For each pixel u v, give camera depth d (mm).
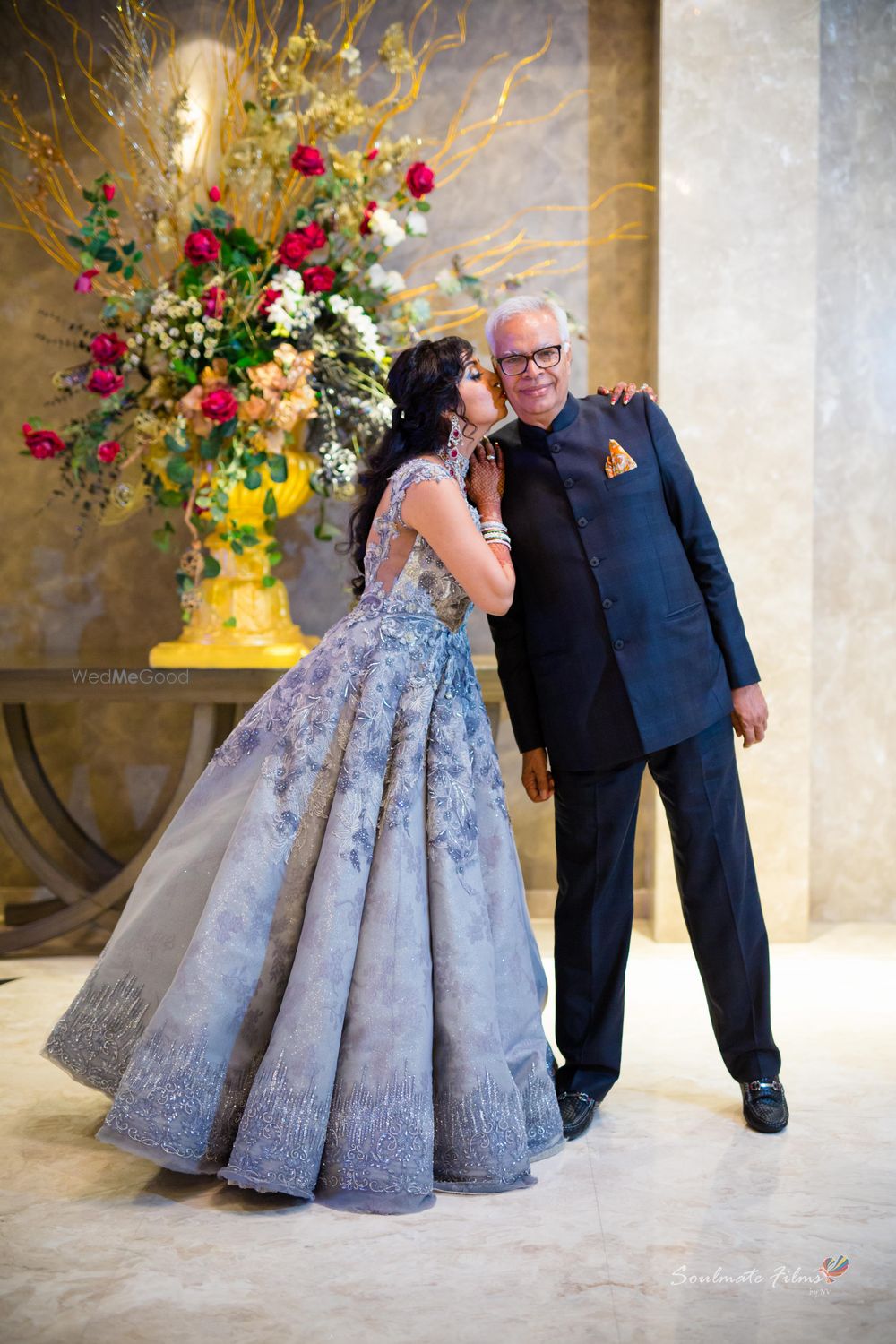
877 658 4207
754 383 3932
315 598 4262
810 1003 3436
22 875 4273
